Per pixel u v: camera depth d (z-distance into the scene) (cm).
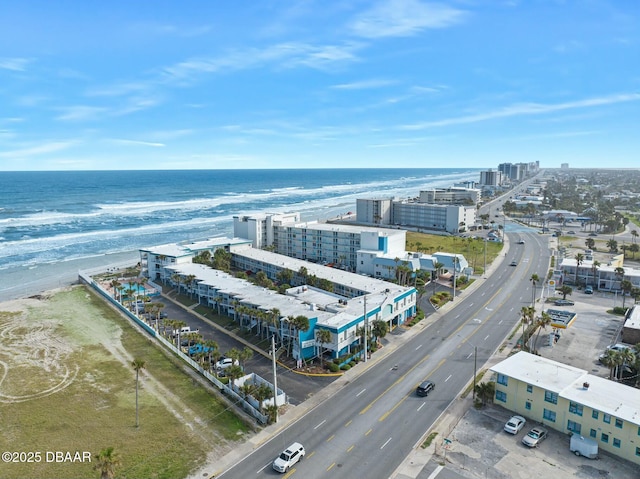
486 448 5878
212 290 11681
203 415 6725
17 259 17825
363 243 15525
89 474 5434
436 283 13925
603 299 12381
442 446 5928
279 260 14888
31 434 6234
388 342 9456
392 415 6712
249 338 9644
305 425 6469
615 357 7150
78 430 6338
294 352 8625
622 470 5425
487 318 10850
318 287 12312
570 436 6138
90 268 16462
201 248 15512
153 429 6353
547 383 6494
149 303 10975
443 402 7069
